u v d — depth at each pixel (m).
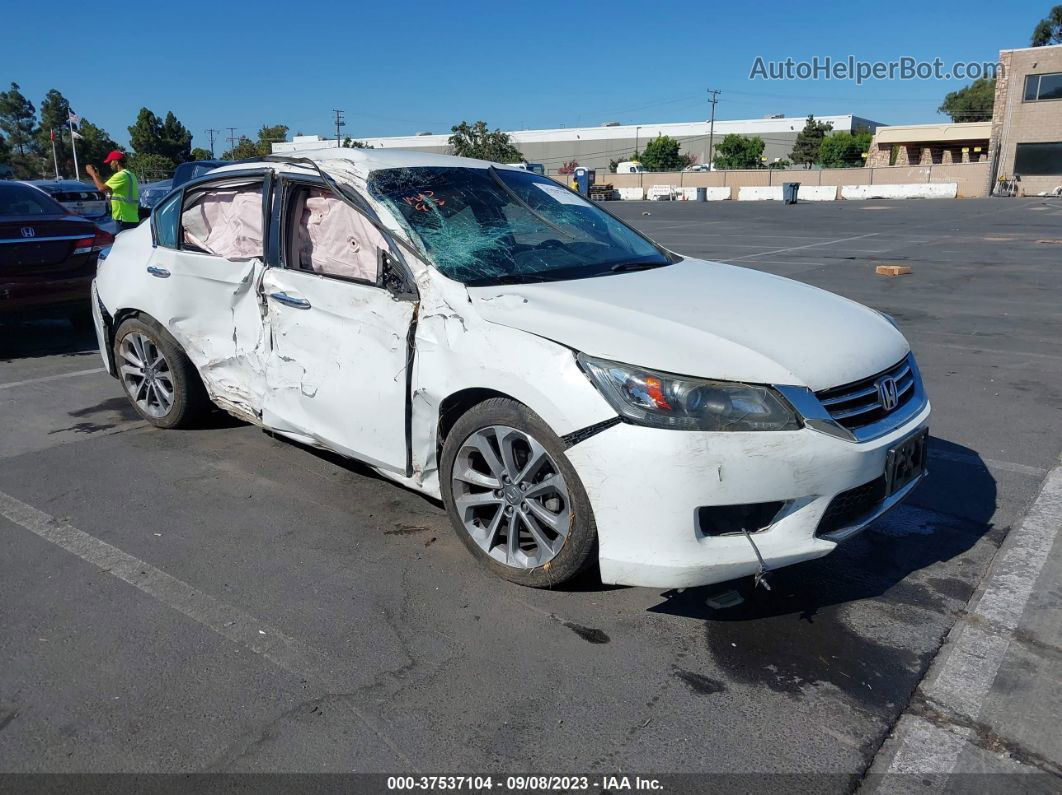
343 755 2.40
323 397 3.81
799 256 15.44
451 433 3.33
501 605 3.19
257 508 4.07
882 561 3.55
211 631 3.01
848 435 2.88
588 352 2.91
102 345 5.46
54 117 86.06
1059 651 2.91
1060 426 5.27
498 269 3.57
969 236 19.36
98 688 2.69
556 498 3.12
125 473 4.52
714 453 2.74
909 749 2.44
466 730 2.50
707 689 2.71
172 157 71.38
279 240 4.04
